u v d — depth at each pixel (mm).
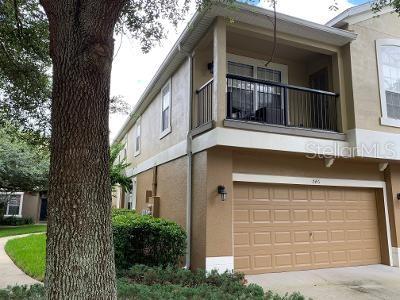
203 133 7406
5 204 23078
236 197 7520
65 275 2438
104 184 2695
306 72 9836
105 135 2777
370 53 8523
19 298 3539
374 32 8695
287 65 9633
